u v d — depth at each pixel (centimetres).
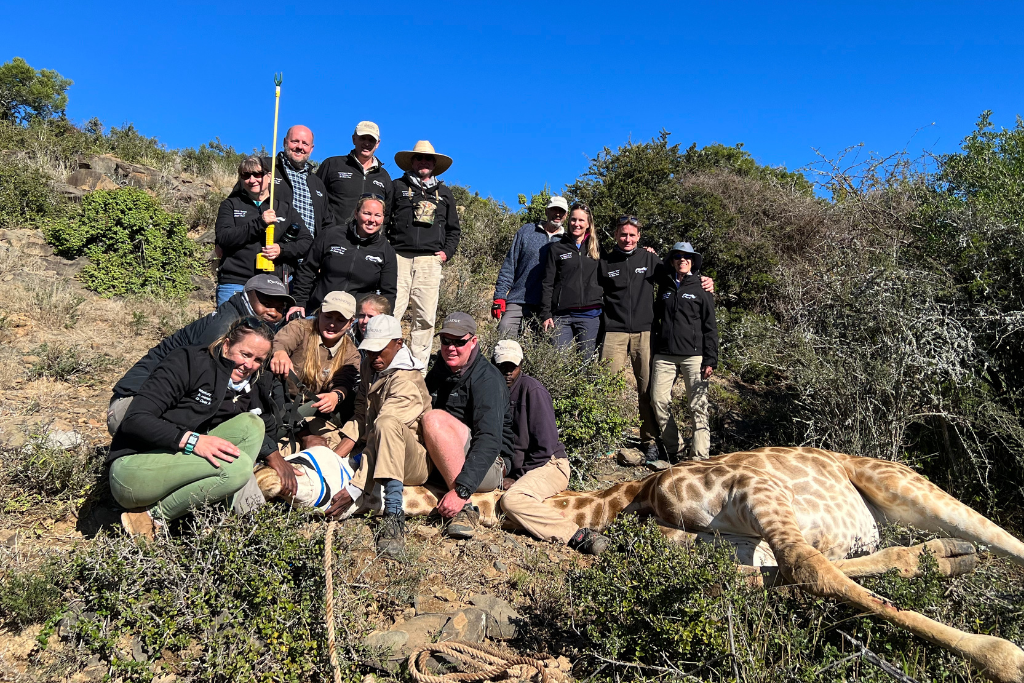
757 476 449
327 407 507
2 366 608
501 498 503
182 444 374
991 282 684
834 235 1042
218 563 345
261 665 315
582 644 366
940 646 333
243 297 486
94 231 951
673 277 709
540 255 784
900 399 635
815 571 363
